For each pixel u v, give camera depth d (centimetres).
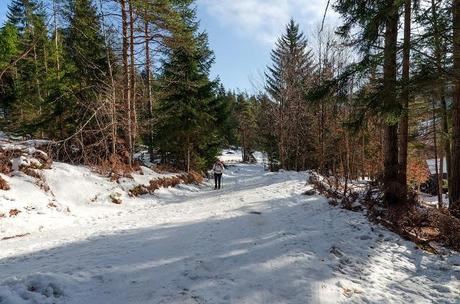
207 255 661
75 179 1541
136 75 2103
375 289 605
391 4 961
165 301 483
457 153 1065
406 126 1165
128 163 1983
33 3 2656
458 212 988
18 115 2738
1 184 1236
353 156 2903
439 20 876
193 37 2362
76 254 701
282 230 873
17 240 945
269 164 4550
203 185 2589
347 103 1114
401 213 990
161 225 972
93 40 2145
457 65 979
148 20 1961
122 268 586
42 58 2856
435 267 745
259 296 517
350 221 956
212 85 2700
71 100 1906
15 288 478
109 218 1269
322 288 563
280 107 3616
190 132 2600
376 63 974
